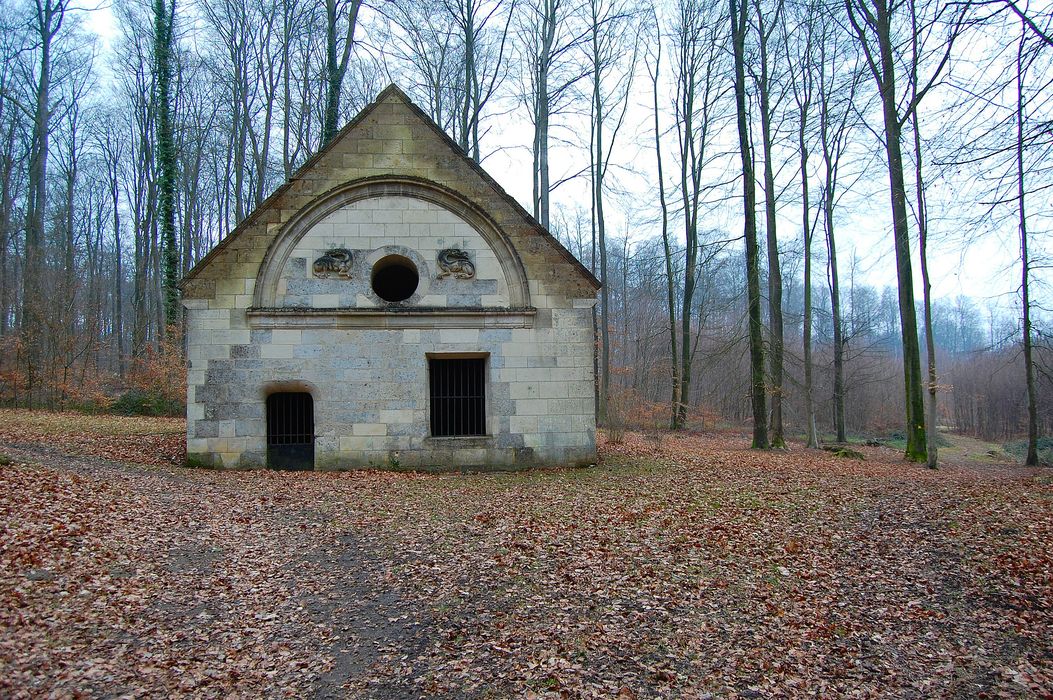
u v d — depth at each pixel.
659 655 6.39
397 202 16.36
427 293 16.33
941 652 6.49
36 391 28.00
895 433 38.78
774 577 8.38
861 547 9.48
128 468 14.33
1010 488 14.17
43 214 34.62
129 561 8.30
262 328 15.85
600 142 34.62
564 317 16.69
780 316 26.16
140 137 38.47
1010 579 8.05
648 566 8.68
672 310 34.88
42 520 8.99
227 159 36.88
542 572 8.46
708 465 17.98
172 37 28.70
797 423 39.78
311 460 16.33
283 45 31.41
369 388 16.12
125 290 52.44
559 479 14.91
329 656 6.35
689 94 33.59
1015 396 37.88
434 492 13.18
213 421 15.69
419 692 5.72
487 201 16.55
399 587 8.02
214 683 5.75
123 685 5.59
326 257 16.06
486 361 16.75
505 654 6.37
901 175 19.09
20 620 6.41
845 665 6.24
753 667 6.18
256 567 8.59
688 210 34.19
